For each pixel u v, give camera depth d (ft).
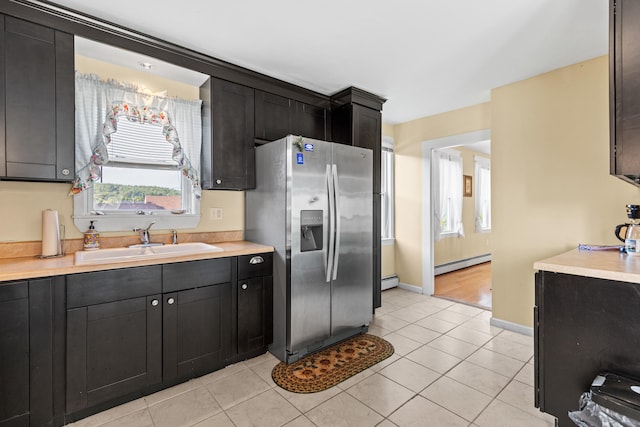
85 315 5.72
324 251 8.51
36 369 5.30
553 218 9.00
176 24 6.73
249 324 7.97
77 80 7.02
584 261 5.45
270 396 6.49
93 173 7.20
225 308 7.53
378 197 11.46
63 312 5.52
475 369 7.55
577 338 4.94
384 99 11.16
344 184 9.05
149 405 6.21
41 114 6.08
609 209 8.09
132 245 7.91
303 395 6.52
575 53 7.96
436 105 11.96
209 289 7.24
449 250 18.61
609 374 4.58
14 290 5.10
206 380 7.09
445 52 7.93
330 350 8.59
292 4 6.06
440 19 6.51
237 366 7.73
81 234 7.32
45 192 6.89
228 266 7.57
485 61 8.39
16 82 5.83
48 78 6.14
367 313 9.71
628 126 4.66
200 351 7.13
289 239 7.88
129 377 6.19
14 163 5.83
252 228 9.38
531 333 9.46
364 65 8.66
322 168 8.48
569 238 8.71
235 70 8.70
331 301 8.73
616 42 4.77
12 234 6.54
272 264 8.39
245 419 5.79
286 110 9.89
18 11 5.82
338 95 10.68
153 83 8.27
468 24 6.69
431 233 13.61
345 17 6.47
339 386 6.85
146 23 6.69
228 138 8.65
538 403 5.36
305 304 8.14
